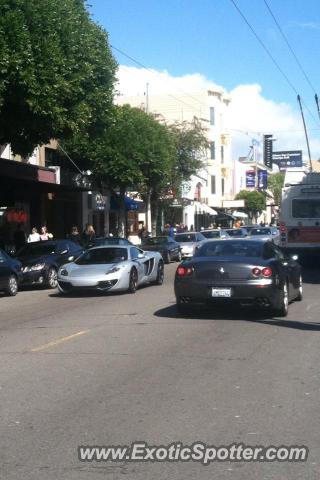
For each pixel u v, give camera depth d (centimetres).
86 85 2145
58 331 1186
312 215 2469
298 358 926
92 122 2306
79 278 1752
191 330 1162
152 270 1981
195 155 4641
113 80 2300
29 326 1270
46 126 1977
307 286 1936
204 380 805
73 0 2066
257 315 1341
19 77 1762
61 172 3684
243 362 902
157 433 610
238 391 753
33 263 2050
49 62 1836
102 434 609
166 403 707
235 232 3912
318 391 751
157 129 3684
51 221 3697
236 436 600
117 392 754
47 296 1850
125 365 890
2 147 3086
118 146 3481
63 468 530
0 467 533
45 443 587
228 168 7244
